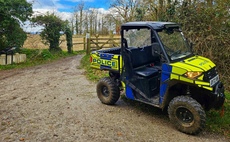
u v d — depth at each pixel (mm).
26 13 11977
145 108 5066
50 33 14594
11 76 8656
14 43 11711
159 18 8219
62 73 9125
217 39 6426
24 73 9242
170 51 4160
